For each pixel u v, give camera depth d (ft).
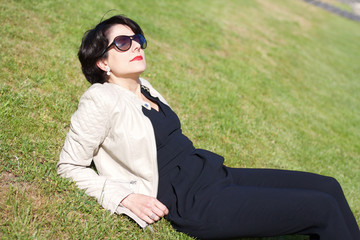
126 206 7.58
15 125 10.23
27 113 11.12
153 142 7.57
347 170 18.28
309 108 27.20
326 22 72.54
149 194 7.66
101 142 7.74
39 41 17.06
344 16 86.38
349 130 26.21
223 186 7.50
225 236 7.09
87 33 8.30
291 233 6.91
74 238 7.22
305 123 23.38
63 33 19.42
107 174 7.96
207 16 40.22
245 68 29.35
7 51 14.56
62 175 7.98
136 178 7.80
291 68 36.14
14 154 9.11
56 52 16.69
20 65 13.96
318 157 18.30
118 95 7.68
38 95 12.33
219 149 14.07
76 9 23.95
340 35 65.36
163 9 35.45
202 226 7.09
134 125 7.57
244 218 6.88
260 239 8.95
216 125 16.56
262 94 25.08
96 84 7.75
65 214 7.61
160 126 7.97
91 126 7.32
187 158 8.06
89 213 7.89
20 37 16.53
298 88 31.37
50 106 11.95
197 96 19.17
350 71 46.32
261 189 7.11
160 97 8.79
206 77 23.31
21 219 7.18
